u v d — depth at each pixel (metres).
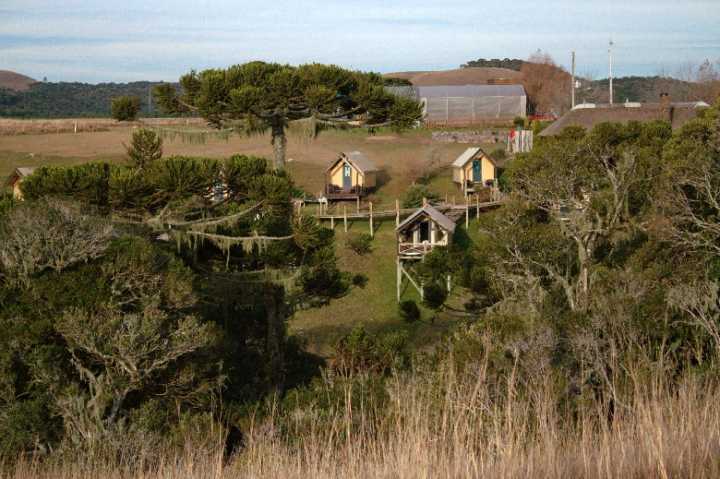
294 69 27.16
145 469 9.38
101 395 13.35
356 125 28.25
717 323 10.16
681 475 5.53
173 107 28.09
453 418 6.31
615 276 16.89
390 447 6.18
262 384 20.69
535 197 22.59
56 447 12.62
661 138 31.20
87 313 13.83
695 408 6.20
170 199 20.98
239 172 22.25
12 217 15.10
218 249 23.59
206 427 11.28
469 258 25.41
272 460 6.92
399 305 31.66
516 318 13.67
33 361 13.51
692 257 19.86
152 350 13.88
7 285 14.58
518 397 7.20
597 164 24.05
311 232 23.00
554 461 5.82
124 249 15.54
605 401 6.72
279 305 22.70
